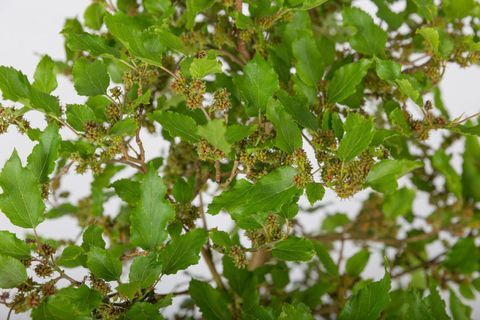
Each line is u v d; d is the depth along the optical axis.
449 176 0.76
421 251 0.86
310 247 0.58
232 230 0.79
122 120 0.58
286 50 0.66
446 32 0.68
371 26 0.66
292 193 0.56
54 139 0.57
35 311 0.56
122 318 0.56
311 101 0.62
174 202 0.64
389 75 0.61
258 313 0.62
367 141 0.55
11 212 0.56
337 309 0.76
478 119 0.78
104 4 0.71
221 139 0.53
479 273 0.82
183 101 0.69
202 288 0.62
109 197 0.78
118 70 0.67
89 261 0.55
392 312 0.77
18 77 0.56
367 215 0.83
